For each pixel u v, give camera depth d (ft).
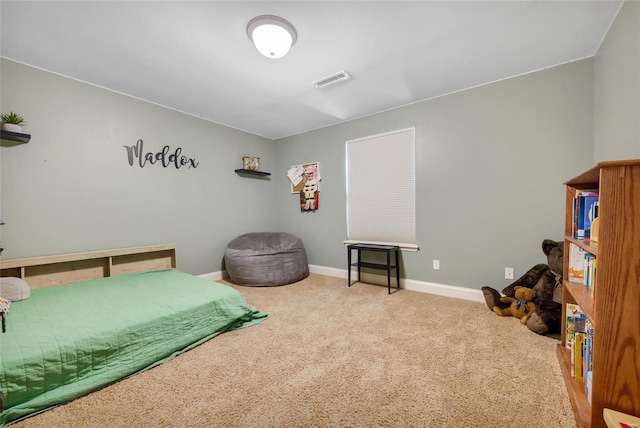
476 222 8.92
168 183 10.45
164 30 5.91
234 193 12.90
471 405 4.14
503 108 8.31
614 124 5.74
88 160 8.43
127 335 5.12
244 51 6.74
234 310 6.95
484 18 5.63
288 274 11.31
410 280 10.41
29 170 7.38
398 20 5.66
